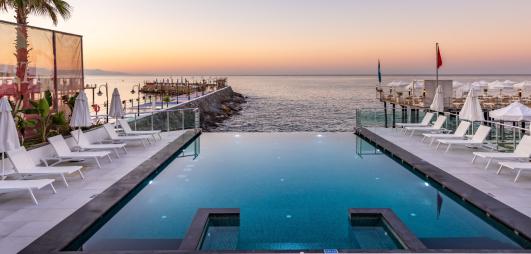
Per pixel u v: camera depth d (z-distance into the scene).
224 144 12.28
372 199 6.55
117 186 6.63
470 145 10.09
